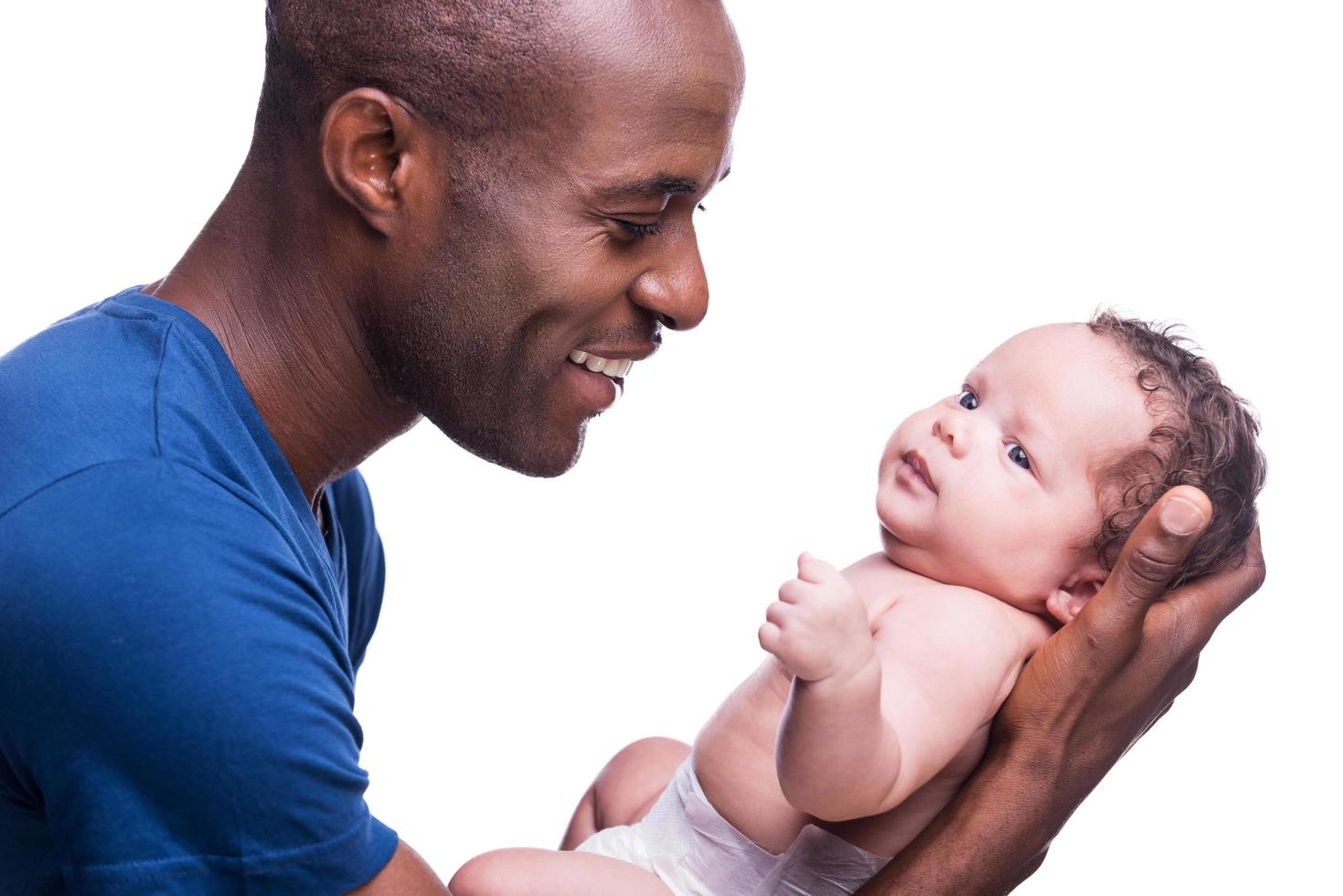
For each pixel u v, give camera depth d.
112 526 0.98
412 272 1.14
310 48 1.13
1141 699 1.31
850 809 1.16
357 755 1.07
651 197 1.12
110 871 0.96
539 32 1.07
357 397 1.23
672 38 1.09
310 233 1.17
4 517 0.99
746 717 1.32
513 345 1.16
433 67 1.08
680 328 1.20
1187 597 1.37
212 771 0.95
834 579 1.10
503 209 1.11
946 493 1.35
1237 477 1.38
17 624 0.96
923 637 1.27
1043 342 1.41
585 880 1.30
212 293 1.19
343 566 1.45
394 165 1.13
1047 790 1.27
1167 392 1.36
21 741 0.99
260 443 1.16
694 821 1.33
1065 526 1.34
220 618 0.97
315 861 0.99
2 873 1.13
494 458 1.24
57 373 1.07
